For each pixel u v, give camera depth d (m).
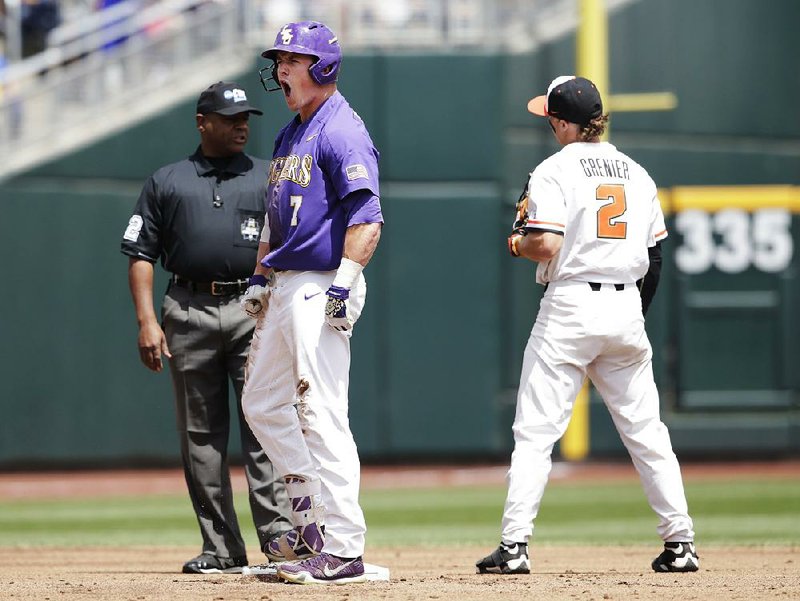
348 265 17.17
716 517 37.53
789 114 58.78
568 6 55.94
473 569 22.36
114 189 52.28
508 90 54.47
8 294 51.31
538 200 18.58
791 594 16.64
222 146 21.81
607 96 56.19
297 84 17.73
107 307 51.94
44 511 41.56
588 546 29.20
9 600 16.64
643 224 19.03
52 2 55.62
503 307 53.66
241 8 53.16
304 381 17.48
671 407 56.53
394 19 53.47
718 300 56.56
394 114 52.91
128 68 53.12
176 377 21.80
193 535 33.72
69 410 51.59
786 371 56.91
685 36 57.19
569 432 54.59
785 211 57.06
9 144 51.88
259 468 21.33
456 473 52.75
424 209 52.91
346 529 17.69
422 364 52.75
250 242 21.64
